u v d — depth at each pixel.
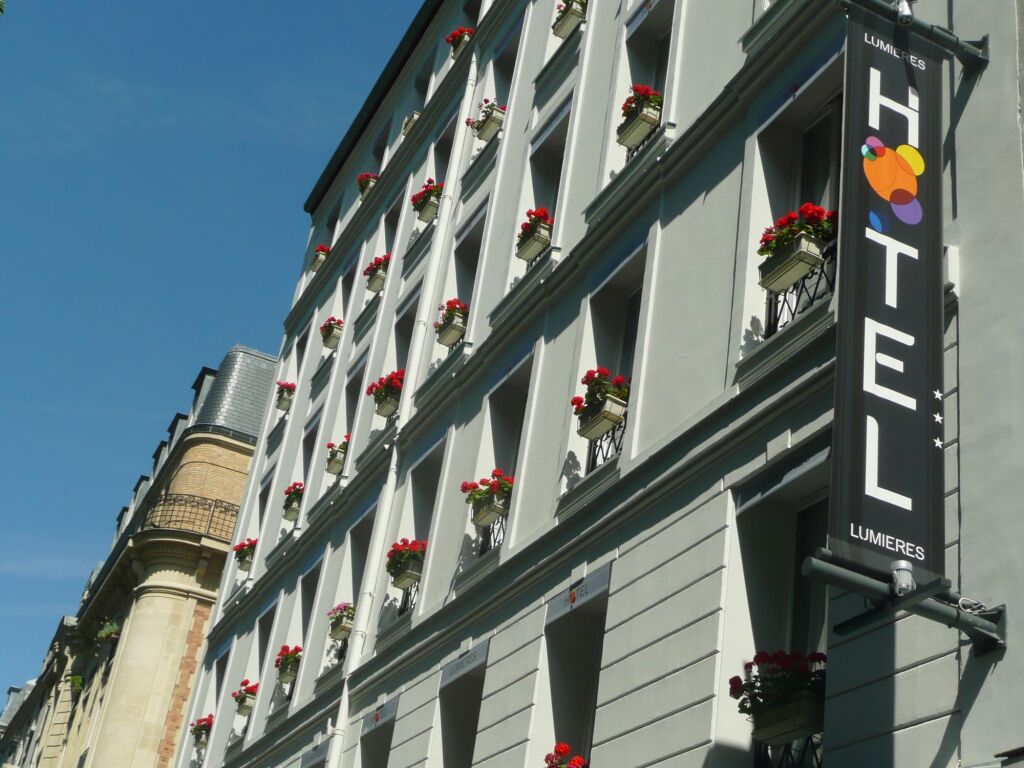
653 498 12.62
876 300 8.87
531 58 21.91
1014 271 8.99
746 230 12.63
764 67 13.36
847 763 8.80
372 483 22.47
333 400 27.48
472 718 16.22
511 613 14.99
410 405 21.89
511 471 17.72
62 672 51.59
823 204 12.44
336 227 33.97
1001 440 8.54
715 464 11.83
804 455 10.63
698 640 10.95
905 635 8.74
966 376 9.03
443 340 20.92
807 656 9.92
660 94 16.47
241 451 42.84
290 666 23.27
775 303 12.24
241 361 45.16
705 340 12.81
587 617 13.84
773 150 13.02
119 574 41.69
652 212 14.99
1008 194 9.30
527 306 17.58
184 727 29.94
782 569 11.11
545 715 13.44
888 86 9.74
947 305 9.48
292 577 25.78
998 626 8.00
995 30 10.02
